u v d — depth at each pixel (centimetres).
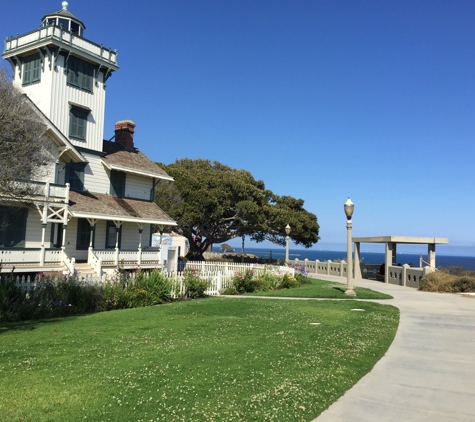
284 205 4659
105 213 2483
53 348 856
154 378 659
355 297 1902
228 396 588
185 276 1973
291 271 2666
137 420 507
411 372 738
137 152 3275
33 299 1323
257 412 537
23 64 2667
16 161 1527
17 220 2216
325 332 1043
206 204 3847
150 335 995
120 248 2833
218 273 2119
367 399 609
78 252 2550
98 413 526
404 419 543
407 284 2630
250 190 4191
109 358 775
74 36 2623
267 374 691
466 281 2156
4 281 1331
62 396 580
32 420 504
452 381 692
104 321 1214
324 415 550
